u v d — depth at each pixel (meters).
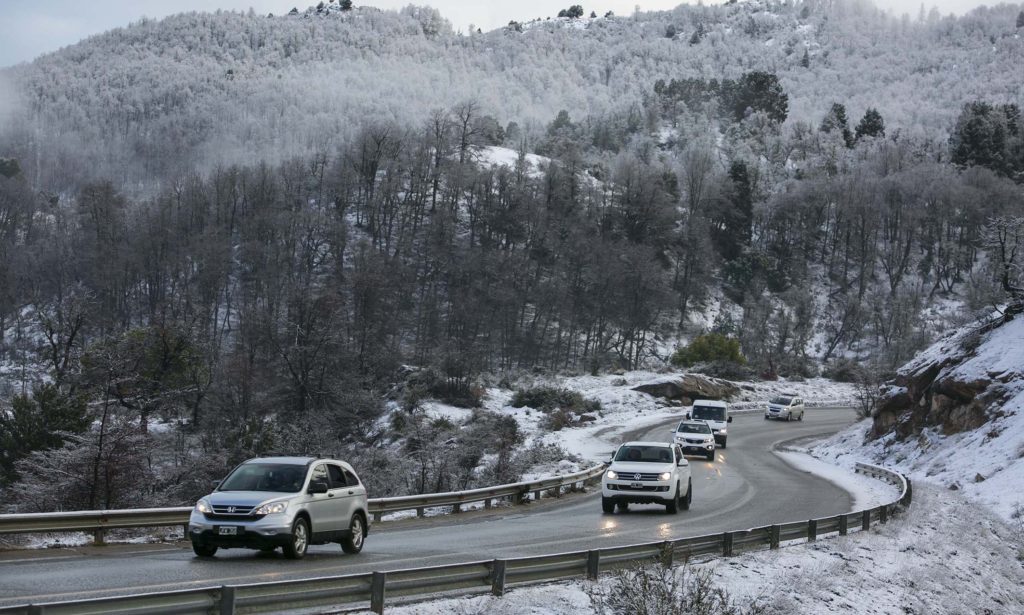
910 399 49.56
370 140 170.38
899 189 178.50
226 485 16.70
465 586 12.80
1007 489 32.81
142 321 126.62
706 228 158.00
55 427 41.72
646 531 22.52
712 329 135.38
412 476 40.84
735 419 76.19
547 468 44.41
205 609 10.02
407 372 78.12
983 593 20.19
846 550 20.03
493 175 157.38
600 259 126.50
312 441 49.84
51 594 12.30
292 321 71.00
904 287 163.62
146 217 155.88
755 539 18.80
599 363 112.69
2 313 120.38
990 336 47.09
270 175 167.25
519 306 124.50
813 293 162.25
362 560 16.56
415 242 146.25
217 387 63.03
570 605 12.83
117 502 30.48
